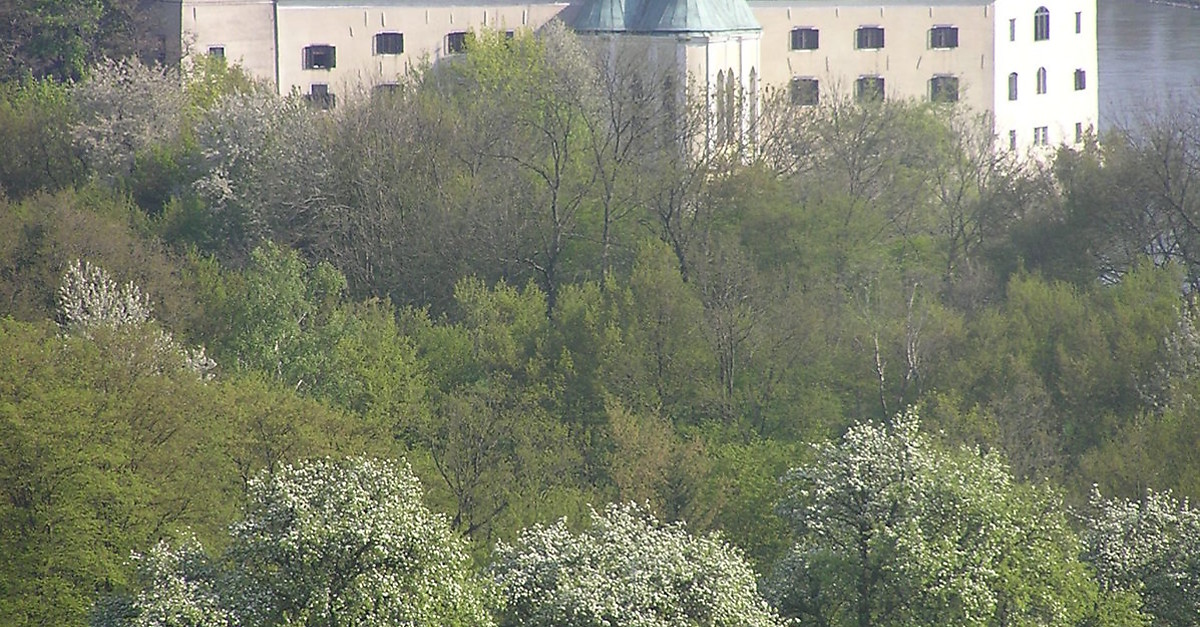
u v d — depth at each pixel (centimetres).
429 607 19350
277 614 19362
